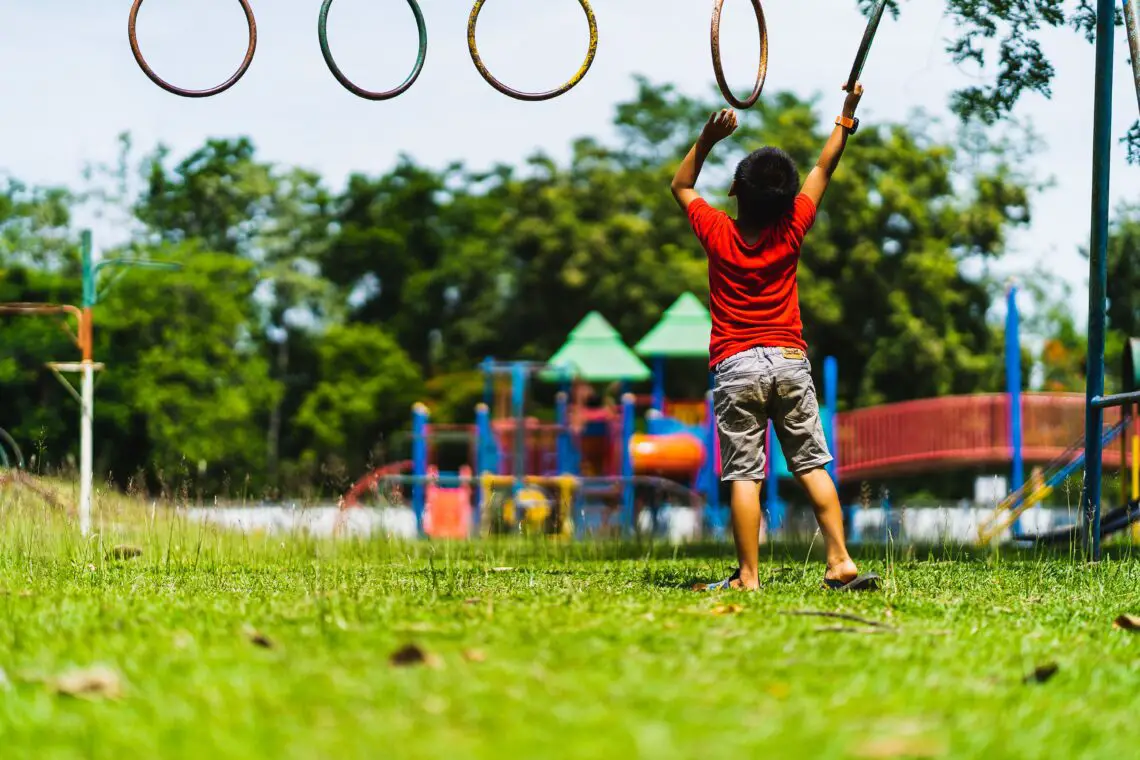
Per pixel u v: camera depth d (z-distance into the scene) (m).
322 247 52.03
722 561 8.25
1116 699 3.13
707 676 3.12
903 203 36.06
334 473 9.79
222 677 3.04
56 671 3.22
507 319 45.25
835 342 38.31
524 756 2.32
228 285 42.91
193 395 40.41
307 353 50.88
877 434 24.56
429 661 3.21
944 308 36.78
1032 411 23.31
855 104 6.14
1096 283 8.03
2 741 2.52
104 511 8.94
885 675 3.21
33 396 38.47
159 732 2.53
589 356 30.94
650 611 4.43
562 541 11.22
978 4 9.70
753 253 5.77
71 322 38.19
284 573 6.68
